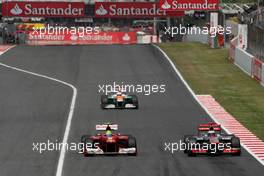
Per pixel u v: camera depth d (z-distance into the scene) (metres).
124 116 121.50
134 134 103.50
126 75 181.00
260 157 85.00
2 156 87.38
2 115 124.75
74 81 171.25
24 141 98.50
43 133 105.31
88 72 187.62
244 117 121.81
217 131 86.38
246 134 104.88
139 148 91.50
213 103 138.00
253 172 75.50
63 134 104.19
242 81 168.88
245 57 183.88
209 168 77.50
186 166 78.69
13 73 186.12
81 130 107.81
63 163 81.75
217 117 121.38
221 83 165.88
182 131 106.19
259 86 161.38
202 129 86.50
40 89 158.25
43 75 182.12
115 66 199.50
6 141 98.75
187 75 179.50
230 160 82.50
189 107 132.88
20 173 76.56
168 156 85.25
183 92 152.62
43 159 84.69
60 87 161.25
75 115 123.25
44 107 133.50
